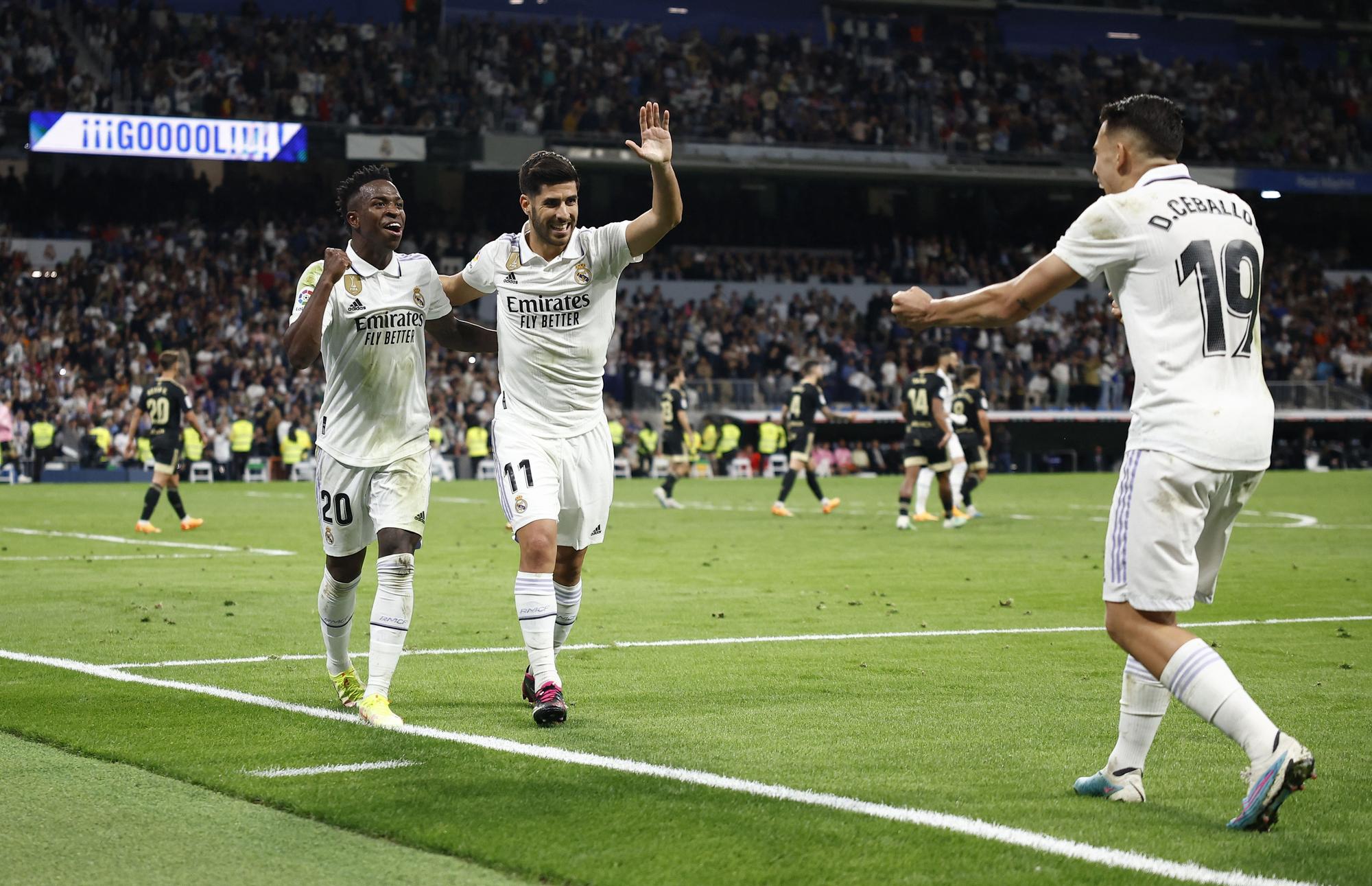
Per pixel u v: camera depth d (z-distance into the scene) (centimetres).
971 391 1950
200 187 3953
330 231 4041
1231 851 389
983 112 4488
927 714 596
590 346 619
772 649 786
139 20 3731
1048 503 2344
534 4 4356
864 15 4634
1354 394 4012
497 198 4238
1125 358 4319
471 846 389
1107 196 451
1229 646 808
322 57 3878
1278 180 4359
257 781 464
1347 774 489
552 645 586
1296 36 4916
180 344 3594
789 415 2052
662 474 3591
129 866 375
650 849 386
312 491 2712
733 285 4216
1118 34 4831
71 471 3159
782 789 454
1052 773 486
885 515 2041
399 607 584
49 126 3319
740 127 4162
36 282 3616
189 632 831
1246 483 436
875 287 4350
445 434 3559
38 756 507
